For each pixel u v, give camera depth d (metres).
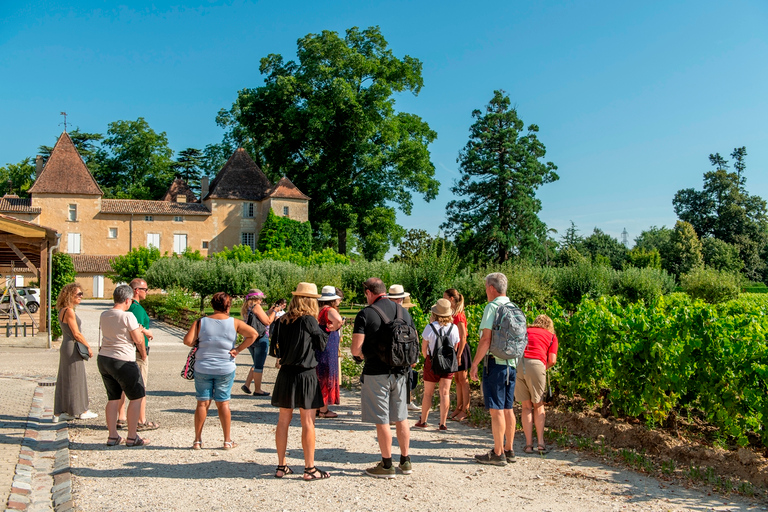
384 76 57.69
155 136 77.31
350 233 67.50
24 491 4.72
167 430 6.99
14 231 16.08
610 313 7.55
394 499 4.73
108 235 58.34
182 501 4.62
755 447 6.21
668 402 6.77
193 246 60.53
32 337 16.36
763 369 5.59
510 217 54.78
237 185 62.28
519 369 6.25
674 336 6.54
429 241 24.11
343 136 57.88
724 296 33.66
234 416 7.86
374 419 5.29
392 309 5.43
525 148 55.06
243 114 59.16
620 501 4.77
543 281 32.06
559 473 5.52
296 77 57.84
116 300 6.24
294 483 5.10
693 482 5.29
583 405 8.41
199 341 6.14
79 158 58.75
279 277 36.59
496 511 4.51
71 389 7.13
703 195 74.88
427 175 60.06
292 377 5.25
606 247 73.19
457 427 7.46
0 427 6.77
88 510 4.40
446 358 7.05
